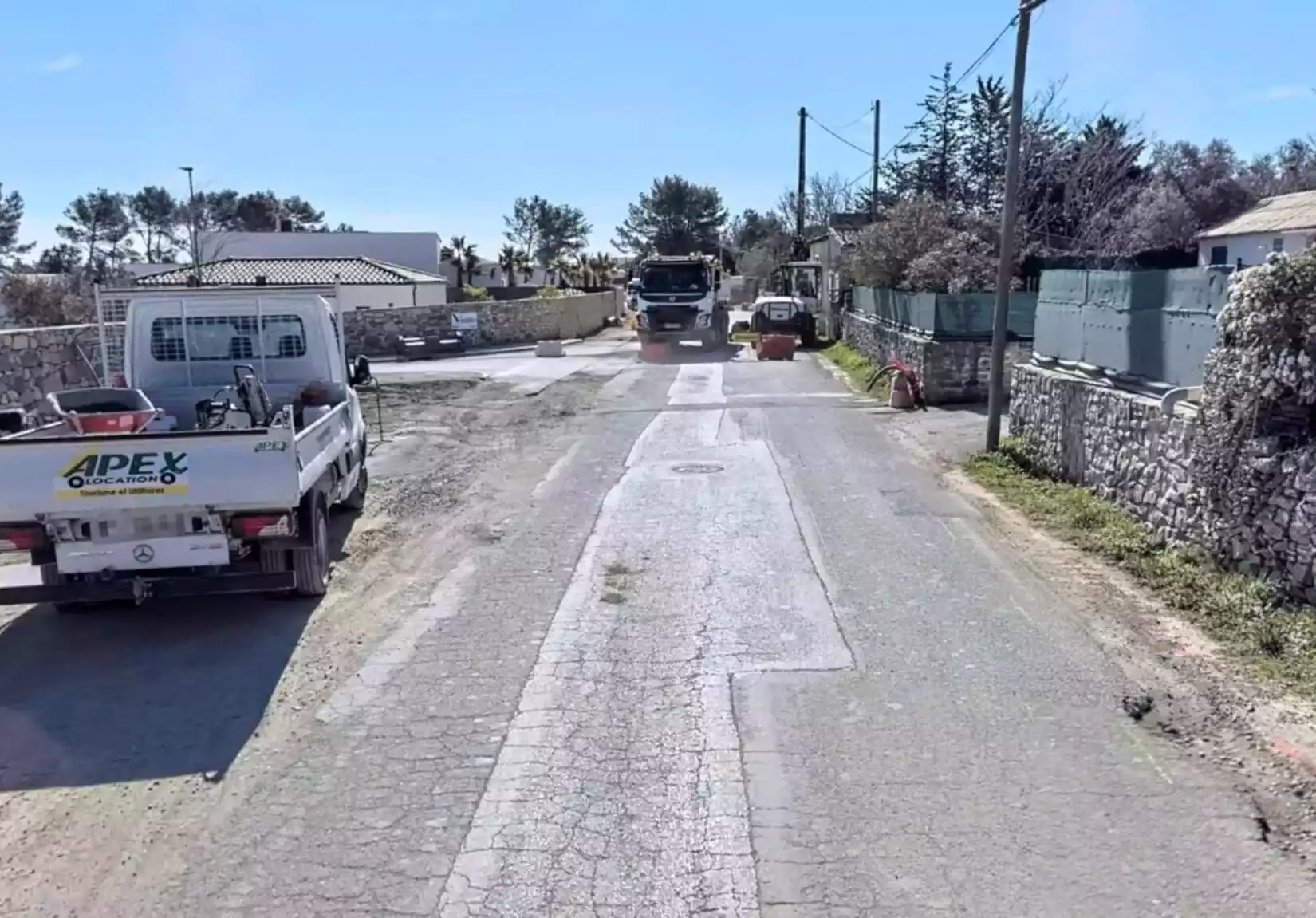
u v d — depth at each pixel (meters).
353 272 44.09
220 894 3.80
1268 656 5.92
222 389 8.71
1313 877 3.80
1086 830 4.13
